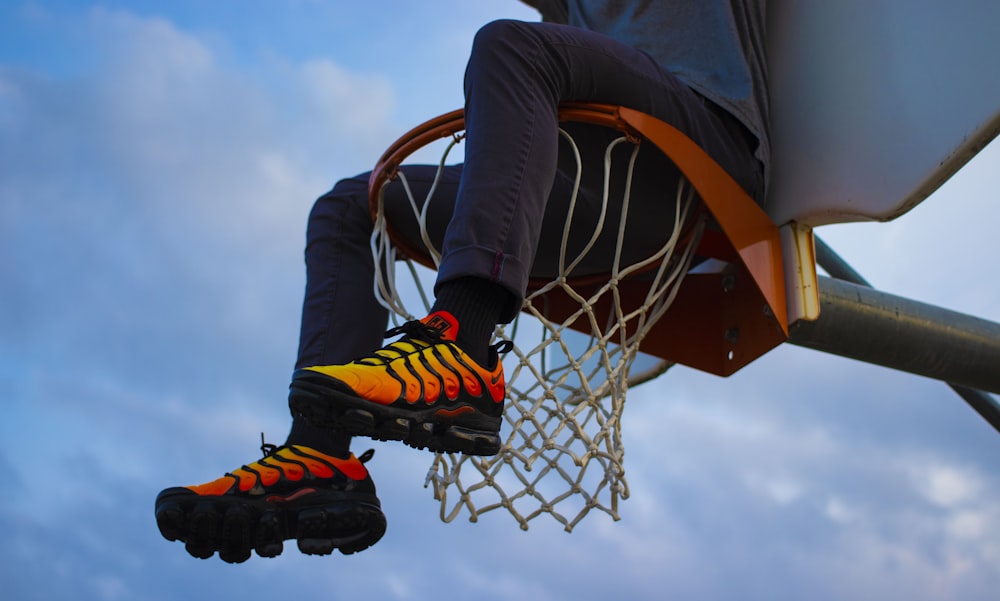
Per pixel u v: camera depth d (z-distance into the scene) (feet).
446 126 6.81
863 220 6.90
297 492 6.21
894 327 7.98
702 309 7.95
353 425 5.12
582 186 7.14
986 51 6.20
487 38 6.15
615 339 8.11
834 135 7.13
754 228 7.11
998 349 8.28
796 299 7.11
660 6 7.38
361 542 6.40
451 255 5.57
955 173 6.38
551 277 7.84
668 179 7.02
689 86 6.95
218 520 6.00
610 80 6.48
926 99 6.53
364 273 7.37
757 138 7.03
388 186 7.38
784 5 7.83
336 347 7.11
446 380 5.41
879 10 7.00
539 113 6.02
